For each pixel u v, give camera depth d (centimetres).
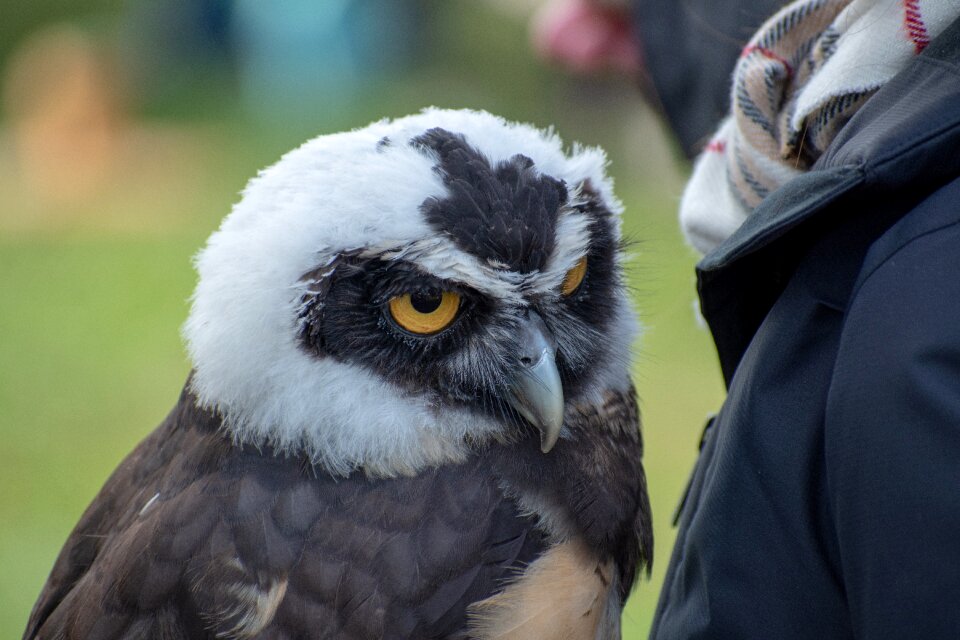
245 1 3703
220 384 428
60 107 2870
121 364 1652
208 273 439
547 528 415
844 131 307
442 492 414
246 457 426
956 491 255
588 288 467
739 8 452
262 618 394
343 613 389
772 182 360
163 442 472
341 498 412
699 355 1507
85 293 1986
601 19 716
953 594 256
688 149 484
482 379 432
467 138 440
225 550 405
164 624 406
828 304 305
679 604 345
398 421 423
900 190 288
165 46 3881
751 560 314
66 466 1294
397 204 412
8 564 1057
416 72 3772
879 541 270
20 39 4188
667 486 1137
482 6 3756
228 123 3447
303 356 419
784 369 312
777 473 308
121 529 449
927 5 304
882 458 268
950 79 285
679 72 480
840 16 336
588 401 469
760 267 342
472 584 396
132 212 2578
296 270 416
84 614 423
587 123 2658
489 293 422
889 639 269
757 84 358
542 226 422
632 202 2131
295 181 430
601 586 415
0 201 2694
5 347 1714
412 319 423
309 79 3703
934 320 263
